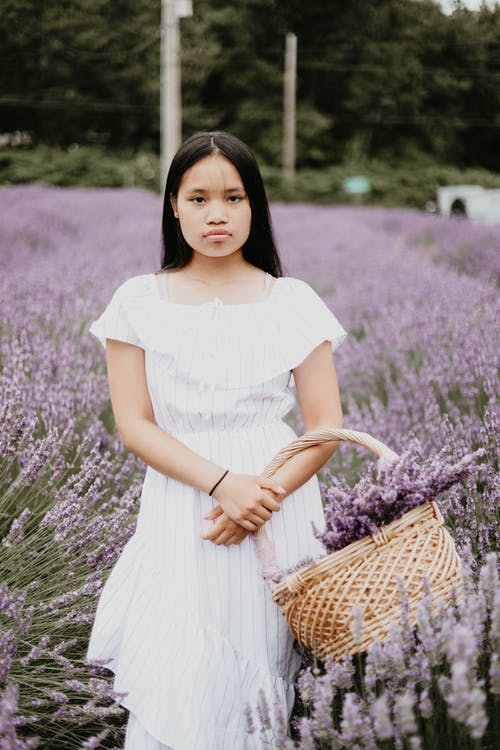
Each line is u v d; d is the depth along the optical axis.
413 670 1.58
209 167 1.95
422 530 1.78
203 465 1.89
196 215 1.96
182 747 1.81
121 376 2.04
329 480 3.34
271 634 1.95
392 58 34.75
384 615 1.70
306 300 2.06
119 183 28.89
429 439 3.27
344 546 1.76
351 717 1.41
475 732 1.30
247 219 1.99
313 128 34.00
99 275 6.85
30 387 3.29
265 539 1.91
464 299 5.56
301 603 1.76
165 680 1.85
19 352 3.33
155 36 30.56
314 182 31.36
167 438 1.95
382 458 1.83
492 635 1.52
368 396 4.54
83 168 28.98
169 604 1.91
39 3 28.25
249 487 1.85
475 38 34.00
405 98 35.56
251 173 2.00
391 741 1.58
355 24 34.66
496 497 2.40
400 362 4.46
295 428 4.39
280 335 2.01
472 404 3.56
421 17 34.12
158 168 29.17
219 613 1.91
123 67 31.02
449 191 21.83
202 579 1.92
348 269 9.62
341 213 19.31
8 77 30.00
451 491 2.45
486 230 12.10
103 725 2.05
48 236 11.27
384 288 7.29
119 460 3.09
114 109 32.06
